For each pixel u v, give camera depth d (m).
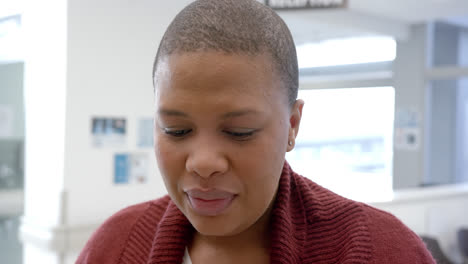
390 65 6.69
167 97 0.47
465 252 3.38
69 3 2.84
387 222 0.60
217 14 0.47
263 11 0.50
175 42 0.47
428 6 5.11
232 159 0.48
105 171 3.05
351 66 7.02
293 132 0.55
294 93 0.52
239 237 0.59
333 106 7.52
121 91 3.10
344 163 7.53
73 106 2.90
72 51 2.88
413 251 0.58
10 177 3.45
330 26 5.24
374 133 7.08
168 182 0.51
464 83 6.38
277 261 0.56
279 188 0.60
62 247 2.86
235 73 0.45
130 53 3.12
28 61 3.23
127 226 0.70
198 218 0.50
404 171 6.53
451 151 6.50
